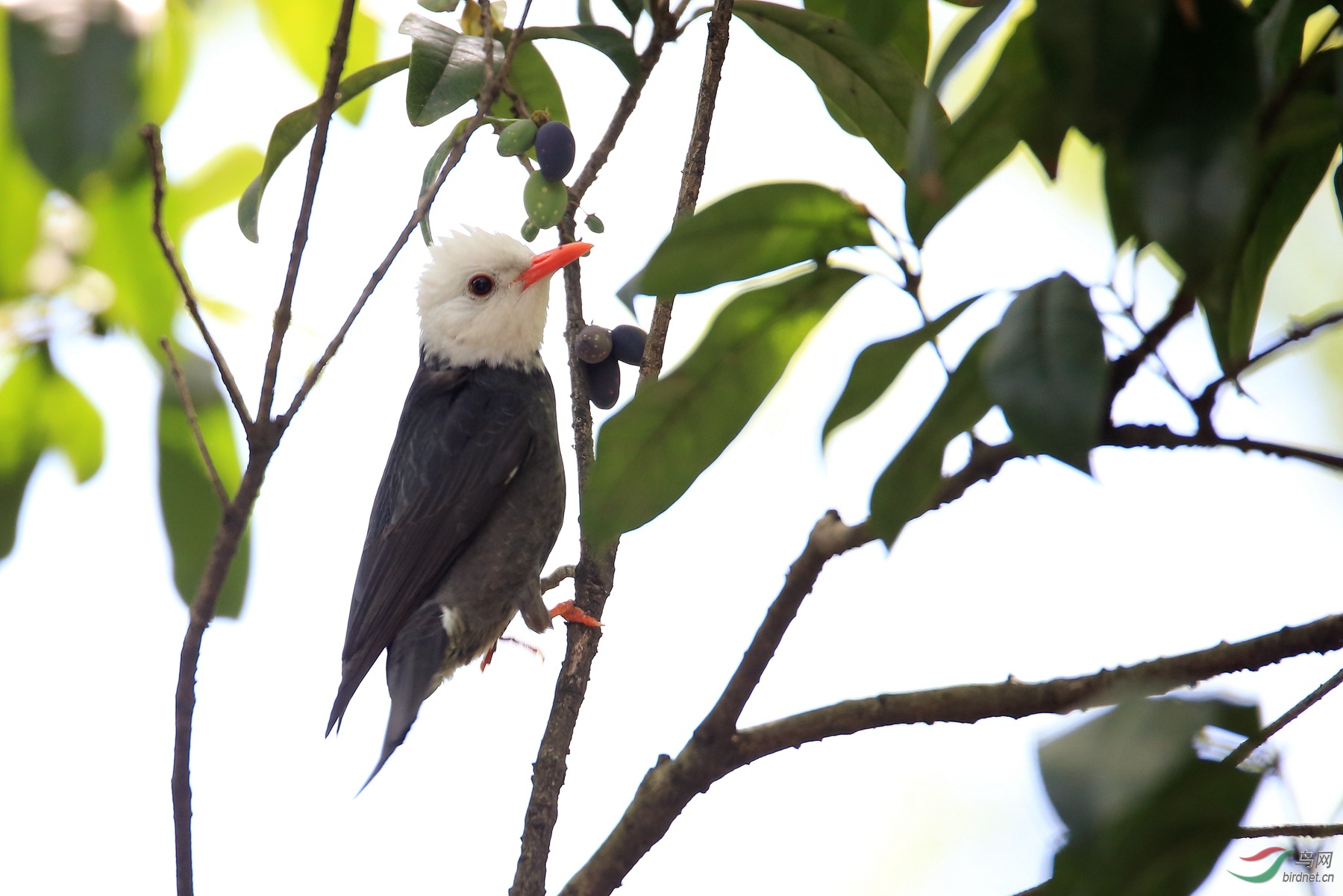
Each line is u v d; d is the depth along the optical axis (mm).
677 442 4695
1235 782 3447
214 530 7258
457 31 6633
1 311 6746
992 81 3793
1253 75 3240
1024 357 3375
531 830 6422
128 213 6586
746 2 6418
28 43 4477
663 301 7117
